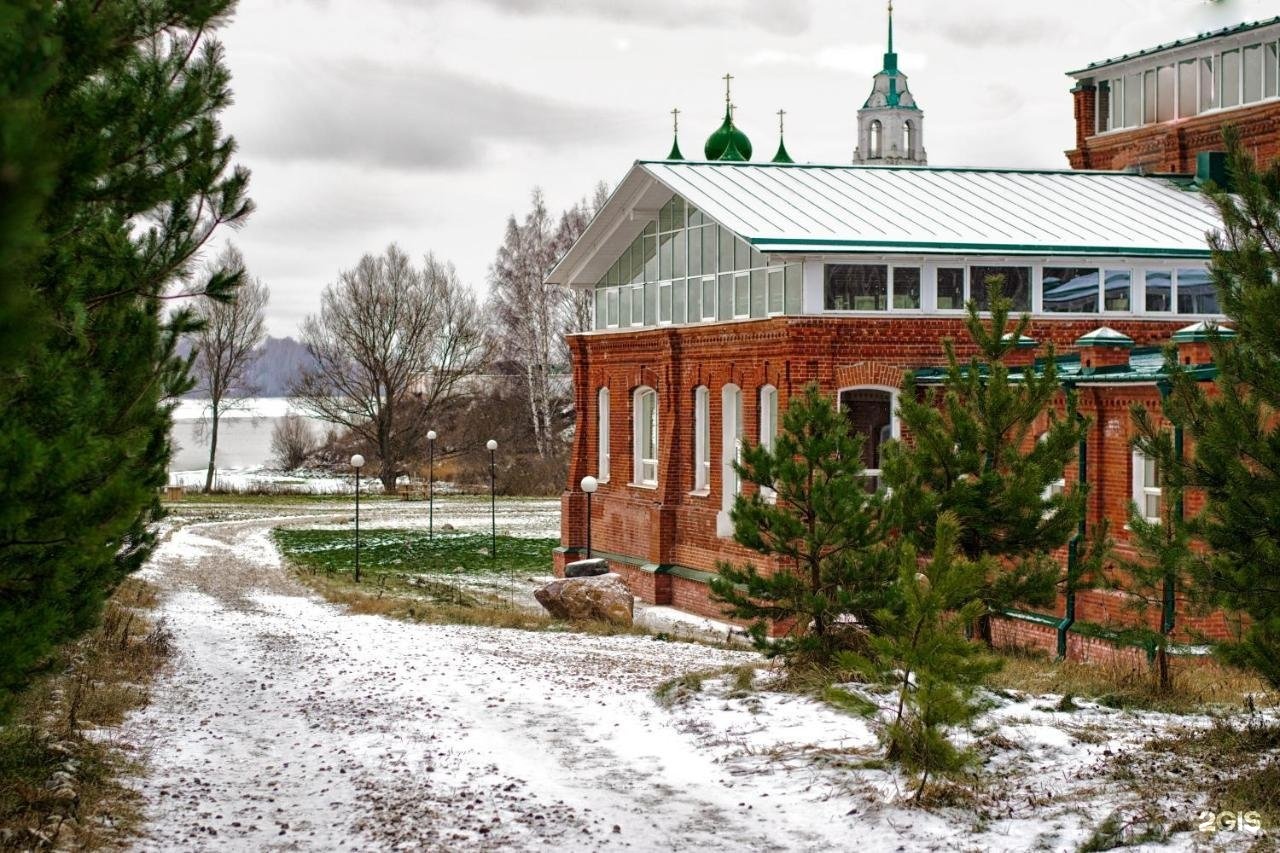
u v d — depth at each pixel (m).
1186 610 14.87
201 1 10.33
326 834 10.45
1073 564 20.27
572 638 26.03
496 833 10.47
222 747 13.98
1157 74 42.53
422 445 82.19
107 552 10.77
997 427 19.72
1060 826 10.02
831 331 29.86
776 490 18.11
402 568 42.47
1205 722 13.72
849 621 18.92
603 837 10.37
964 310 30.77
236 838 10.26
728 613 17.91
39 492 7.32
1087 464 24.55
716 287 33.88
